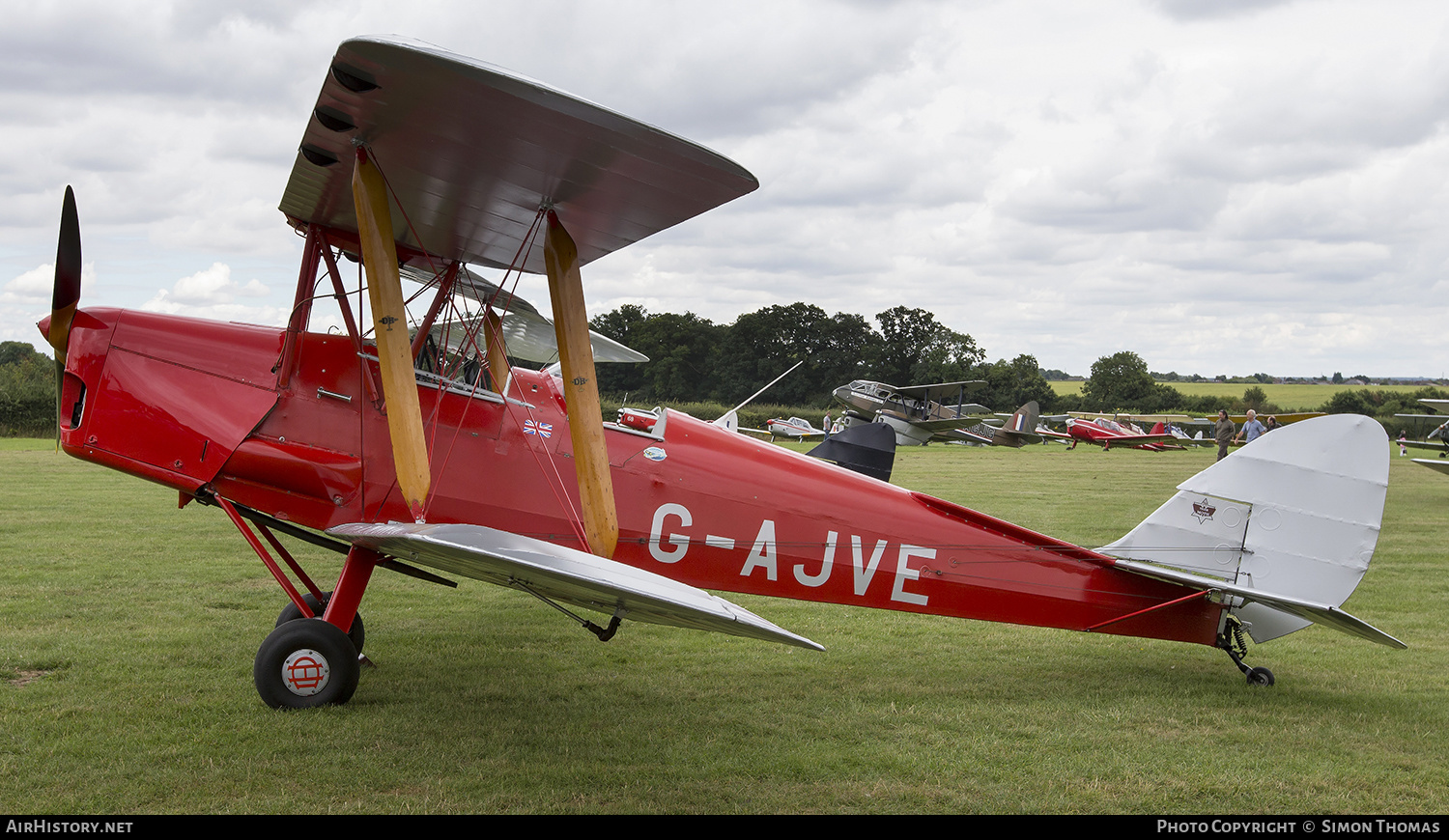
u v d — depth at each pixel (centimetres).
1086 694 535
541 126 408
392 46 360
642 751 420
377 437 511
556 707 484
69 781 362
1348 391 10000
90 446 490
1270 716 495
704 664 586
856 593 570
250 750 401
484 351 661
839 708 501
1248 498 567
